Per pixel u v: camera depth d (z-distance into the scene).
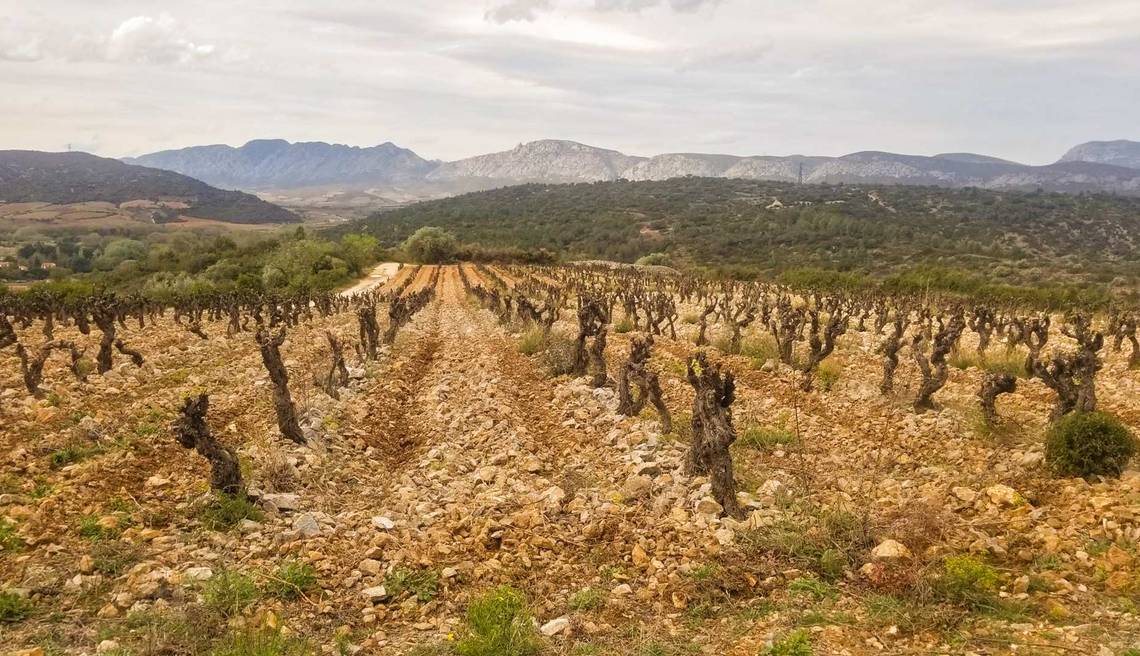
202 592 6.86
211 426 13.45
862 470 10.98
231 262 81.06
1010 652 5.62
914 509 8.34
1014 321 22.70
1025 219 138.38
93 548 7.67
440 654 6.00
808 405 15.30
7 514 8.45
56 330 30.86
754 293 45.69
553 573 7.70
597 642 6.28
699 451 10.27
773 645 5.76
